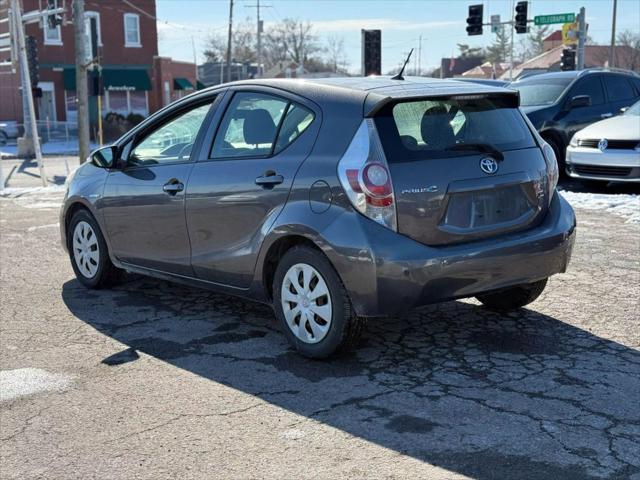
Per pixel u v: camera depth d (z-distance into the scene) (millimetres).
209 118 5551
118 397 4328
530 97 14133
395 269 4391
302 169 4742
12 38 17844
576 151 11820
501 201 4801
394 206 4438
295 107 4984
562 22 34625
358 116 4602
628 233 8641
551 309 5805
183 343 5230
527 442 3654
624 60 69062
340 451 3613
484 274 4641
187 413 4090
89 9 44750
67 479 3430
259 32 61750
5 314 6000
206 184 5336
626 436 3703
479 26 33406
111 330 5555
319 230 4562
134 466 3527
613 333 5230
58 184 17688
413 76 5543
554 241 4906
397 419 3939
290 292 4871
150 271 6031
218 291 5516
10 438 3855
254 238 5023
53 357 5004
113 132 38969
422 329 5402
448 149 4668
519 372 4547
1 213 11633
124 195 6070
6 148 34125
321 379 4516
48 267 7637
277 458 3562
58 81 43562
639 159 11148
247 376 4594
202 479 3391
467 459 3500
